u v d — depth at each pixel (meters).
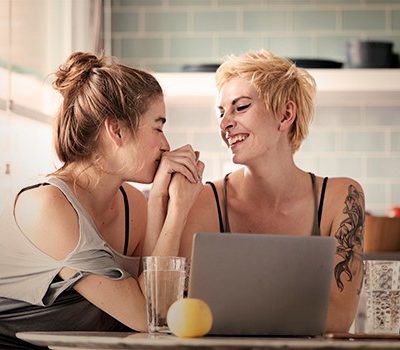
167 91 4.48
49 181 2.64
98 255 2.57
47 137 3.76
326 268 2.32
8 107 3.30
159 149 2.72
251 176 2.96
